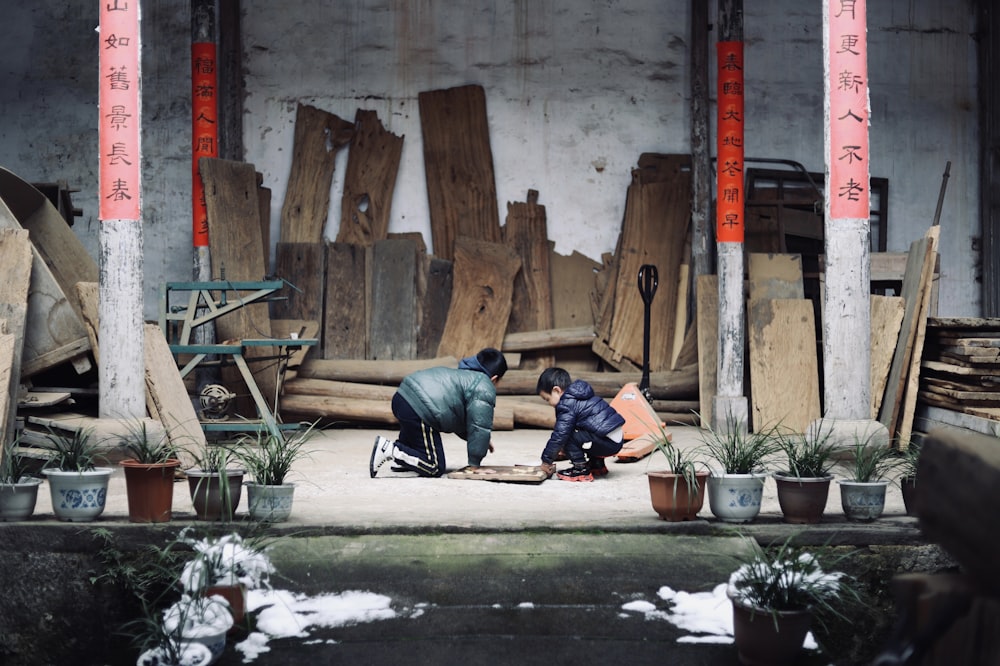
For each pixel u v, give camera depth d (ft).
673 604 13.51
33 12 38.01
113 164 22.70
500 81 38.34
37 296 23.88
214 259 32.96
